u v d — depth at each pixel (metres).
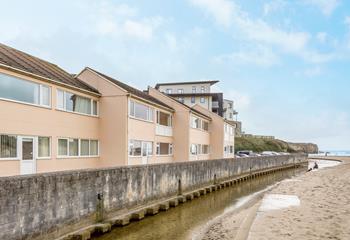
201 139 43.50
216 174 31.81
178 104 38.00
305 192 23.86
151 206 18.66
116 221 15.35
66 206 12.83
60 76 23.67
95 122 26.20
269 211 16.39
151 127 31.95
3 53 20.62
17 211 10.51
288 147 111.75
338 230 12.20
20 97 18.73
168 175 21.92
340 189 24.84
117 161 26.25
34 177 11.27
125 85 32.28
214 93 70.50
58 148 21.80
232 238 13.42
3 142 17.52
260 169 49.94
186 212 19.73
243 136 98.38
